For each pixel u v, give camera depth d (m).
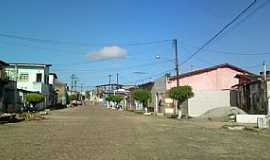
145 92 86.06
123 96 136.50
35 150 16.39
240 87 57.28
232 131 29.14
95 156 14.74
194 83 67.69
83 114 63.09
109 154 15.34
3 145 18.27
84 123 37.47
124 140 21.09
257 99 48.75
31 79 84.00
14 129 29.03
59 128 30.22
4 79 56.84
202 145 19.14
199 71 67.50
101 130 28.27
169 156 15.04
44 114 57.88
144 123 38.78
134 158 14.37
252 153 16.25
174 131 28.39
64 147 17.55
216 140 21.86
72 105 129.88
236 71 67.25
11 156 14.58
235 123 40.16
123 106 126.38
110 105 137.50
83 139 21.39
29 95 67.12
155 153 15.85
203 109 60.34
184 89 53.44
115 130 28.44
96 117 52.16
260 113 47.09
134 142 20.11
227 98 60.62
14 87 63.97
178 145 19.00
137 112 80.44
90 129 29.20
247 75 56.78
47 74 90.94
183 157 14.83
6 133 25.30
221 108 52.34
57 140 20.77
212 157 14.95
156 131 28.09
